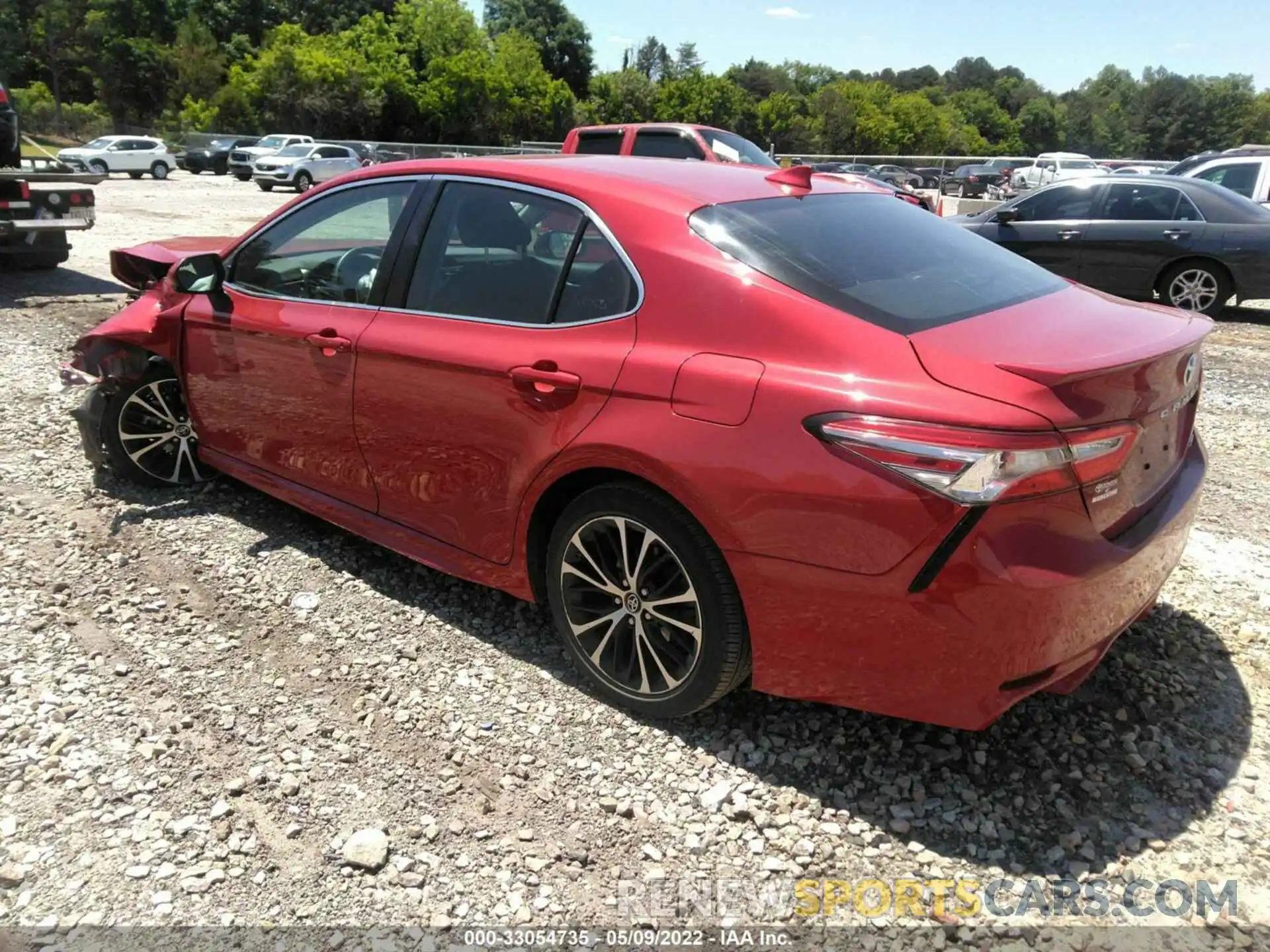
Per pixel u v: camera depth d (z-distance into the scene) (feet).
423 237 11.40
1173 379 8.70
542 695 10.28
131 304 15.53
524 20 335.88
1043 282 10.46
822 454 7.87
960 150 384.88
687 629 9.14
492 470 10.39
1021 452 7.31
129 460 15.24
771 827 8.42
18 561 13.01
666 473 8.68
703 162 11.69
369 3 287.28
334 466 12.45
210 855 7.97
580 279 9.85
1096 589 7.81
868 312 8.39
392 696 10.21
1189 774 9.03
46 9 229.66
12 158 36.52
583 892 7.72
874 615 7.90
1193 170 45.03
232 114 196.13
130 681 10.37
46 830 8.19
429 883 7.76
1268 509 15.66
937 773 9.06
